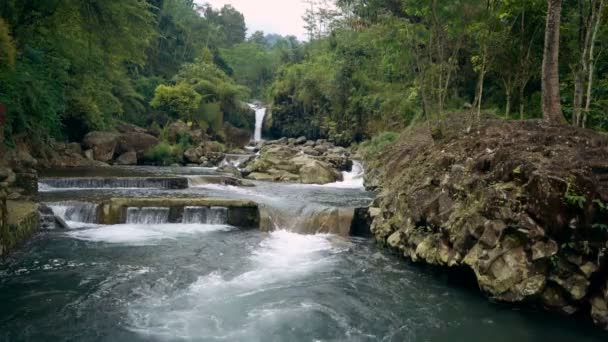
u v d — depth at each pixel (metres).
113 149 29.86
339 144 38.34
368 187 20.91
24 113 21.67
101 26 22.45
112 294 8.65
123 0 22.23
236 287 9.28
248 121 52.50
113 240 12.52
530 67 16.66
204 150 35.31
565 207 7.45
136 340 6.89
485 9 14.18
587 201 7.33
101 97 31.53
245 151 40.44
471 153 10.13
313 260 11.33
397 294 8.98
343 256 11.66
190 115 42.06
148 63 49.38
